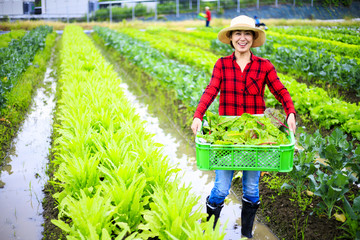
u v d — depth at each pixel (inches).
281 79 363.3
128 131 193.2
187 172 222.8
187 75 369.4
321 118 281.0
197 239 111.4
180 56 556.7
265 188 195.8
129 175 152.6
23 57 490.0
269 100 333.4
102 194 158.1
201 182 210.5
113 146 171.5
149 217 132.6
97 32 1085.1
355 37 753.0
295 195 184.7
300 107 303.3
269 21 1371.8
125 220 142.9
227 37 148.6
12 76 388.5
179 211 129.2
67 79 323.0
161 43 724.7
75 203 135.9
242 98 144.4
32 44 647.8
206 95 143.3
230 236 159.9
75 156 170.4
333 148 168.7
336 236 151.4
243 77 142.3
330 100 304.7
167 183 160.9
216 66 145.6
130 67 551.2
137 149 170.6
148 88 418.0
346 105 286.0
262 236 158.9
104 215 129.8
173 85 374.9
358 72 342.6
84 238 120.8
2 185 207.2
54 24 1536.7
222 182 142.4
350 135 264.8
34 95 398.6
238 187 202.1
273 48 546.6
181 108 339.3
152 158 161.6
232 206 185.5
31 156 246.2
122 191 140.6
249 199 148.6
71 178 160.6
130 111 227.3
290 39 733.3
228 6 2133.4
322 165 179.8
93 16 1966.0
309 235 154.1
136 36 909.2
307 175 174.1
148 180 152.6
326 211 168.4
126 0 2137.1
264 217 172.4
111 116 218.8
